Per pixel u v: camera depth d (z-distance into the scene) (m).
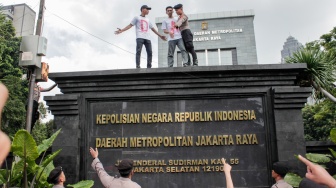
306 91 7.41
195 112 7.73
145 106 7.88
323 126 25.45
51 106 7.88
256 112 7.66
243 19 24.02
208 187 7.32
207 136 7.58
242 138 7.52
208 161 7.45
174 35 9.33
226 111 7.70
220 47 23.67
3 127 17.17
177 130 7.68
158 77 7.92
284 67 7.67
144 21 9.30
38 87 7.98
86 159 7.64
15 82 18.20
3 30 20.50
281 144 7.28
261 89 7.75
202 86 7.86
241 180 7.30
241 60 23.25
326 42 17.28
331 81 8.91
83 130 7.80
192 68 7.80
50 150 7.87
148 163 7.52
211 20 24.23
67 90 8.12
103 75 7.93
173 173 7.46
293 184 5.77
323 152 7.39
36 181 6.08
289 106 7.45
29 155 5.61
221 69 7.75
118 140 7.70
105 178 5.07
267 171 7.30
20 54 7.32
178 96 7.80
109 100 7.98
